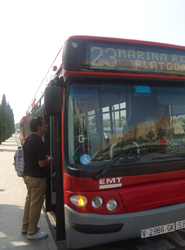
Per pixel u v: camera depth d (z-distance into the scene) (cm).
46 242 378
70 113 291
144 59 327
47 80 472
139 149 303
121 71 314
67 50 295
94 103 298
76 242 280
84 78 297
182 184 312
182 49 353
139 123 313
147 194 292
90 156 286
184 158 324
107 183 280
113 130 300
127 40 320
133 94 317
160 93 332
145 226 288
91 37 304
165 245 357
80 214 274
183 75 351
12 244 373
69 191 283
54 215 470
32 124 376
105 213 278
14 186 740
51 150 435
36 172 370
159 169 305
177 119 337
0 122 2969
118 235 280
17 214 507
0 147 2497
